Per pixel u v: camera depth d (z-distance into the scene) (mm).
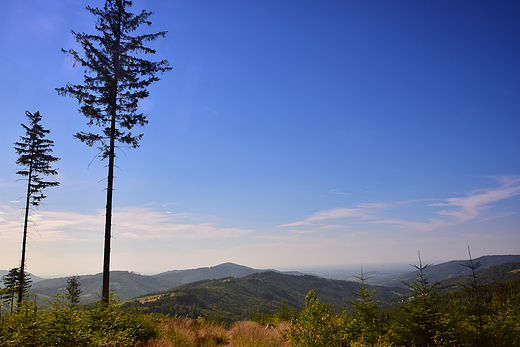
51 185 25234
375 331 7898
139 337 9188
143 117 16328
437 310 7566
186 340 10375
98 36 15586
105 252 14438
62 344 6266
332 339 7566
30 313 7125
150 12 16453
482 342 6906
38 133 25469
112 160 15477
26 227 23844
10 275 21234
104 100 15641
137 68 16406
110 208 14945
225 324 17203
